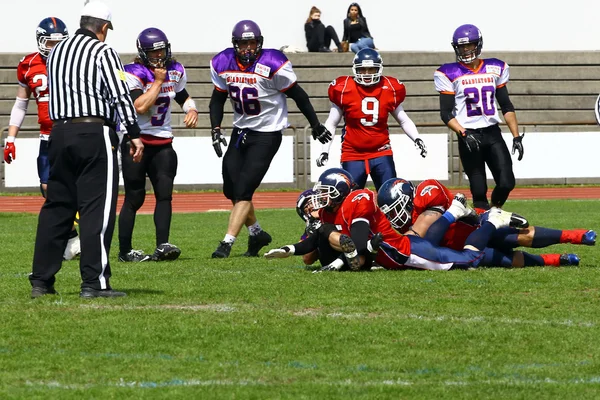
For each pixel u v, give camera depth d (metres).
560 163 60.25
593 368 12.37
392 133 62.88
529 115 66.62
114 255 26.11
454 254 20.88
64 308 16.19
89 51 16.77
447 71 28.05
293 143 58.84
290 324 14.98
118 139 17.09
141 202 24.70
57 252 17.47
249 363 12.67
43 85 27.41
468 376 11.99
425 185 21.27
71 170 16.97
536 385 11.55
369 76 26.33
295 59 64.88
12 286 18.97
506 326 14.81
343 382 11.71
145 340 13.91
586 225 33.56
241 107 25.33
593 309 16.23
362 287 18.48
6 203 51.62
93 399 11.02
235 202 25.36
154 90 23.58
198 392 11.25
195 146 58.09
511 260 21.19
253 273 21.00
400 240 20.70
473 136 27.62
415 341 13.85
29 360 12.77
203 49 65.06
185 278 20.17
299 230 33.09
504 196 27.91
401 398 11.03
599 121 48.16
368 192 20.62
